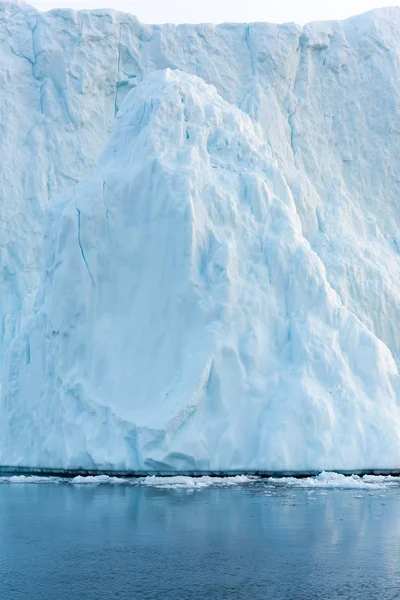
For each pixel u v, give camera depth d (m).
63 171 87.50
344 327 57.94
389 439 54.31
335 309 58.06
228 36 87.62
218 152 62.53
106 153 65.56
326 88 84.31
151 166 59.56
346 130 83.88
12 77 88.50
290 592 28.03
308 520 38.88
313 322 57.25
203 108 63.47
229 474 53.88
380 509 41.84
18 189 86.94
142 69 88.75
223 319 56.16
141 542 34.78
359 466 53.50
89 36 88.31
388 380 57.47
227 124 63.84
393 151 84.06
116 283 58.84
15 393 62.44
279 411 54.16
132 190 59.50
